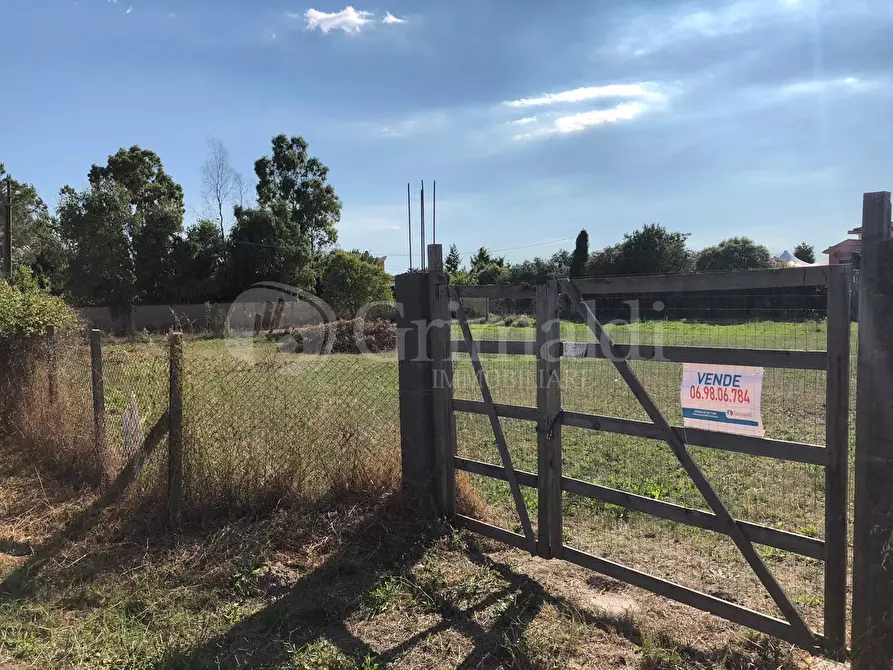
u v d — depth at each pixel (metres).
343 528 4.28
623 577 3.42
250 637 3.13
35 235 44.25
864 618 2.51
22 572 3.76
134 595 3.50
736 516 4.56
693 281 2.97
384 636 3.12
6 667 2.85
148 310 33.28
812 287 2.91
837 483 2.56
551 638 3.03
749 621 2.91
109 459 5.22
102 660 2.91
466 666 2.86
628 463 5.87
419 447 4.57
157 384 5.69
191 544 4.08
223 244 35.91
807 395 9.10
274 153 46.06
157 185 42.12
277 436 4.91
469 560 4.00
